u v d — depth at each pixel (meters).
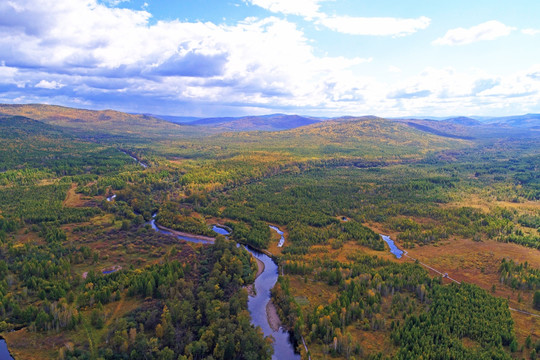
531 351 112.69
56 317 123.31
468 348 114.62
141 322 127.19
